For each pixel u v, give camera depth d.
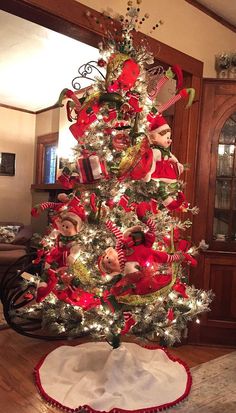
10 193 5.58
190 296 2.12
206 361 2.50
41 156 5.58
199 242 2.73
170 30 2.51
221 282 2.77
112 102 1.89
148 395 1.95
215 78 2.72
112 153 1.89
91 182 1.84
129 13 1.95
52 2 1.89
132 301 1.78
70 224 1.89
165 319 1.96
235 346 2.76
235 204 2.82
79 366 2.18
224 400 2.02
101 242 1.89
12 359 2.43
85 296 1.92
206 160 2.73
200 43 2.72
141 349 2.44
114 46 1.96
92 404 1.82
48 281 2.03
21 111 5.57
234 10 2.77
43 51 3.40
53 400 1.91
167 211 2.08
